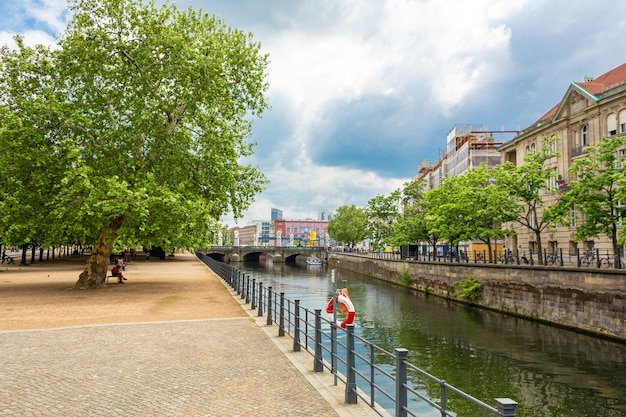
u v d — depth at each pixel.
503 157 55.00
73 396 7.47
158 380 8.41
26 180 23.78
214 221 24.94
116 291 24.55
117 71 25.50
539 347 21.14
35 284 28.16
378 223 65.75
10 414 6.62
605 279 22.47
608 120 37.47
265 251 123.88
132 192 20.88
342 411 6.95
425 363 18.89
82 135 24.64
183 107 26.44
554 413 13.65
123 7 24.67
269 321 14.73
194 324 14.54
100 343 11.54
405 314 31.00
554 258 31.28
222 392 7.80
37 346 11.14
